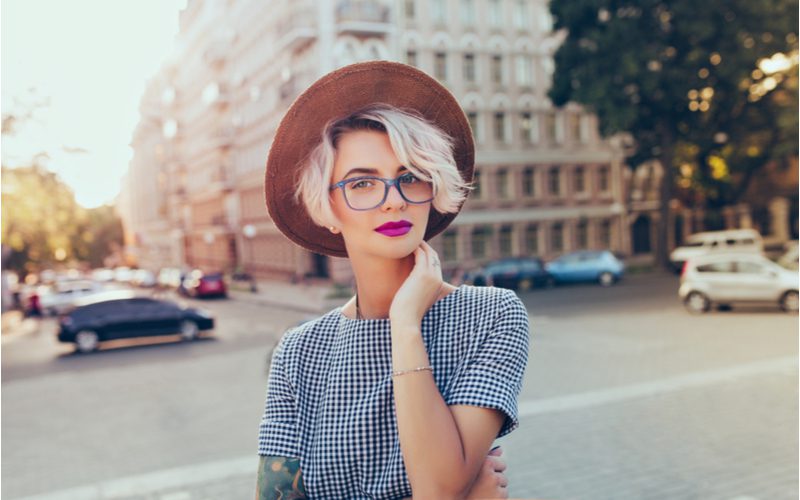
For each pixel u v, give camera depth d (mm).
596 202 36719
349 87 1147
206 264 53438
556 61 28578
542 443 6066
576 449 5832
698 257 16047
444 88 1160
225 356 13773
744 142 29500
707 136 29531
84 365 14094
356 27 29734
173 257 64188
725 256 15648
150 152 75250
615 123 26375
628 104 26641
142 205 81938
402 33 31484
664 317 15312
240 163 44562
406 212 1037
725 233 29234
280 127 1187
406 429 921
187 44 56375
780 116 26922
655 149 32938
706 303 15633
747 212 39656
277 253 39125
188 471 5934
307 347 1152
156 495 5363
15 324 28844
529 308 19250
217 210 49688
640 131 31016
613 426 6496
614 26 26094
